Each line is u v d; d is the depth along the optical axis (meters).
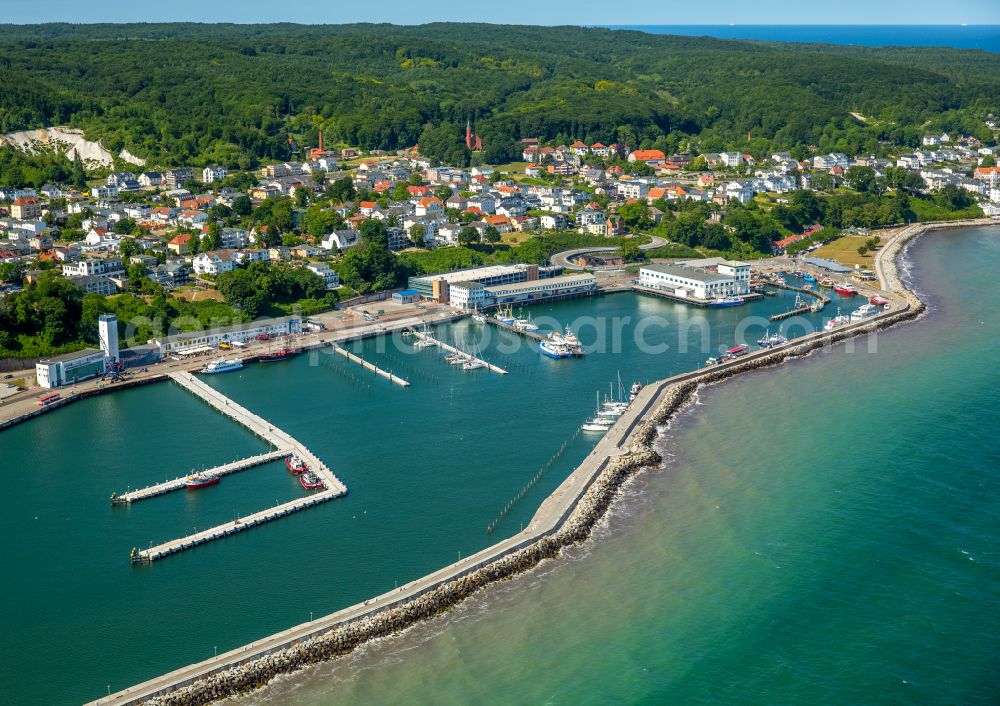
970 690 179.12
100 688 178.62
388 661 186.75
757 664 186.88
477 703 176.38
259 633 193.62
